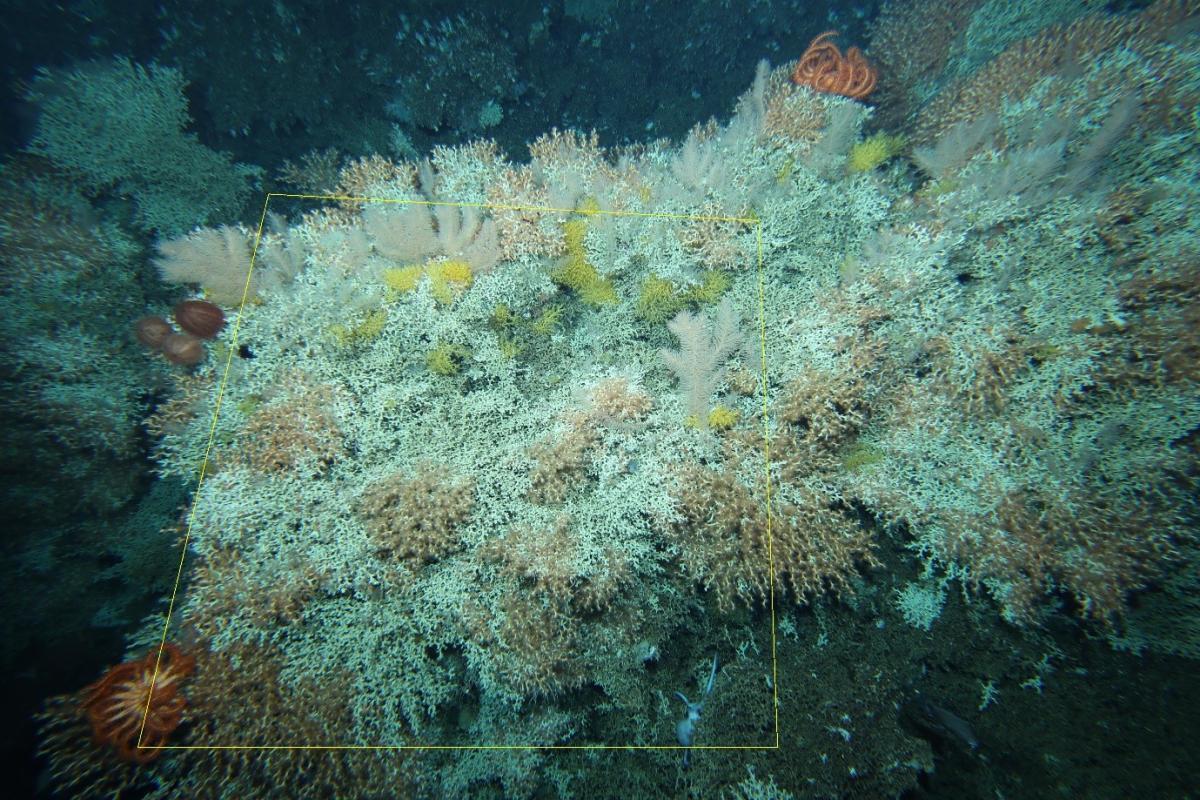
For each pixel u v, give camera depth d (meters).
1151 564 2.78
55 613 3.44
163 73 4.52
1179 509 2.78
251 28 4.52
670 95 5.05
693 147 3.83
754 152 3.90
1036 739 2.84
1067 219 3.17
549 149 4.36
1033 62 3.94
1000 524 2.91
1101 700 2.82
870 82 4.62
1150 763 2.64
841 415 3.12
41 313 3.82
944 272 3.23
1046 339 3.00
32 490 3.56
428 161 4.40
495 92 4.94
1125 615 2.84
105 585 3.62
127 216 4.36
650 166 4.19
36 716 2.85
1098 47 3.78
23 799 2.95
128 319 4.01
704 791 2.98
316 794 2.86
